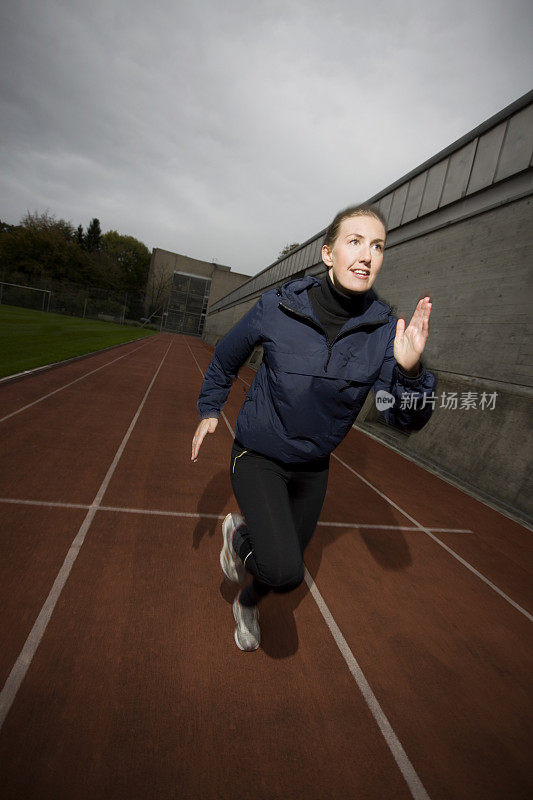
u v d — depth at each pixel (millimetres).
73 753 1451
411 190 10172
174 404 8805
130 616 2207
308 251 18250
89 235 76000
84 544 2846
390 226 10945
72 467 4285
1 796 1281
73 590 2342
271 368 1595
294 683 1942
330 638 2305
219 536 3297
